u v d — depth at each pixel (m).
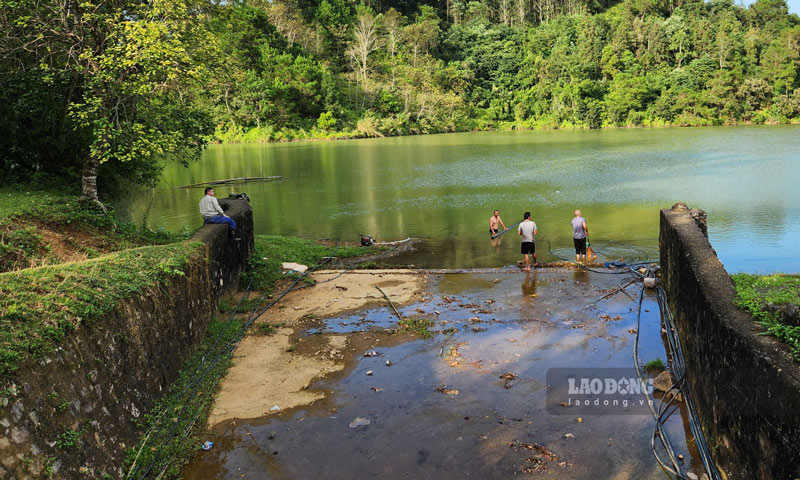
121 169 15.33
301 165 43.19
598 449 5.74
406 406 6.74
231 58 13.75
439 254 15.87
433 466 5.54
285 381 7.50
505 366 7.75
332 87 89.31
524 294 11.01
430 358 8.11
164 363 6.95
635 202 22.83
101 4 11.27
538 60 116.12
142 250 8.24
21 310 4.96
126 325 6.08
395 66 109.19
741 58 101.12
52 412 4.55
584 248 13.86
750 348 4.65
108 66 11.26
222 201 13.76
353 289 11.85
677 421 6.25
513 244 16.80
